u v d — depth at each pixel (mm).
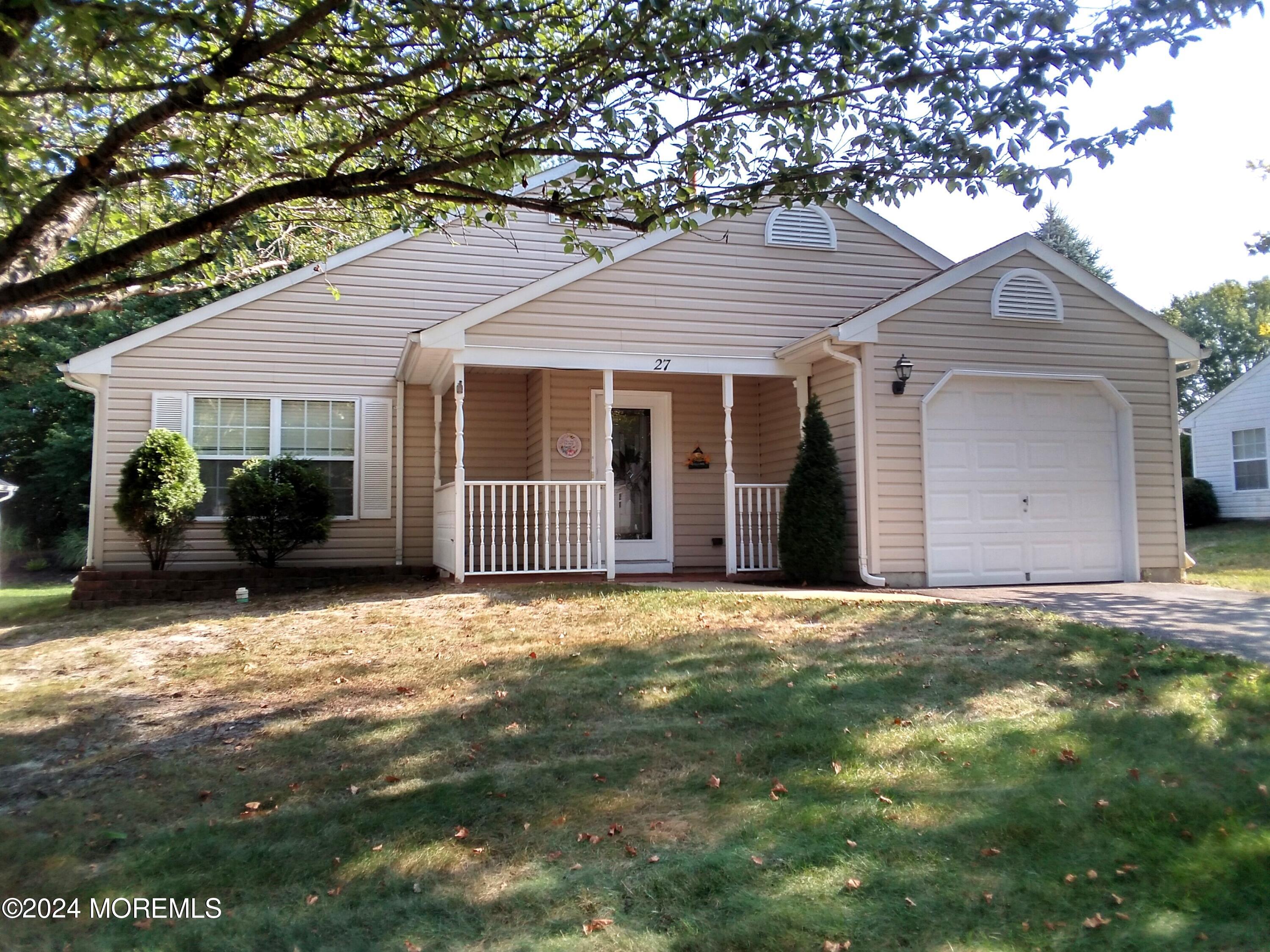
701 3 5301
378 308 13055
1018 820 4059
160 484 11336
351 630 7836
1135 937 3248
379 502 12930
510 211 10891
